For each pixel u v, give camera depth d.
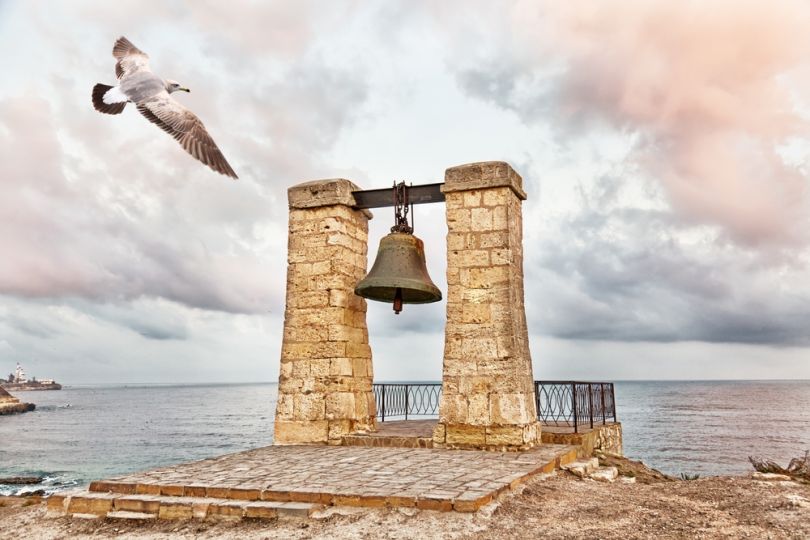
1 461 47.88
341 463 9.28
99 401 196.62
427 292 11.20
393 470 8.54
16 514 7.49
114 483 7.70
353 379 12.62
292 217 13.22
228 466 9.07
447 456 9.97
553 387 13.33
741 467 39.47
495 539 5.85
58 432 75.19
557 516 6.71
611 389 14.35
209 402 186.12
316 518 6.58
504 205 11.48
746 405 129.50
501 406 10.79
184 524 6.73
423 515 6.45
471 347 11.20
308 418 12.27
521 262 12.20
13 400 124.94
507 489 7.37
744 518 6.65
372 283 10.75
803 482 9.15
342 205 12.91
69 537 6.58
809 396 180.88
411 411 15.12
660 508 7.14
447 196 11.84
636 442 55.47
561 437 11.42
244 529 6.46
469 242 11.59
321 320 12.61
